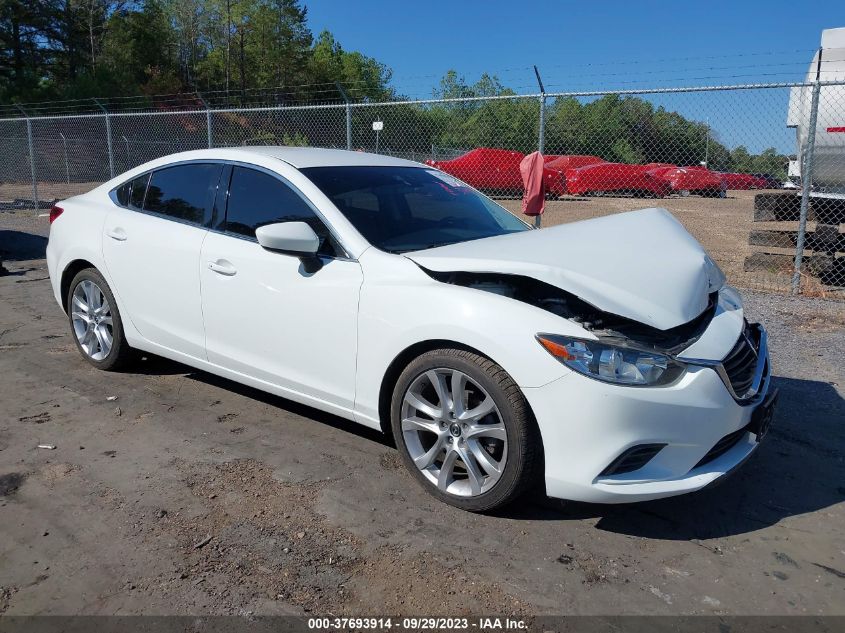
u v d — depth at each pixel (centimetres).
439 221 375
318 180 362
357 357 322
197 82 5466
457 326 283
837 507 309
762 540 281
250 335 366
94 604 231
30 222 1347
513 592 243
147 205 430
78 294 468
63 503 295
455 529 282
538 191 776
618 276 287
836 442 377
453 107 1138
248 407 409
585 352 262
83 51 5162
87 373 463
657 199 1902
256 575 249
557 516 295
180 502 298
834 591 248
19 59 4762
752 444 296
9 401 411
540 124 787
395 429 314
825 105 765
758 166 870
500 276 296
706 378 268
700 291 297
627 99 919
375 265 319
